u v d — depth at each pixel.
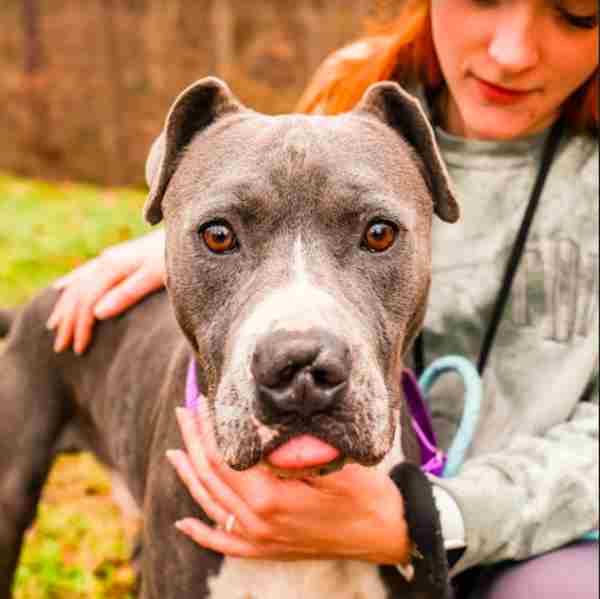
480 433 0.78
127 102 3.76
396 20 0.85
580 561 0.69
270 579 0.66
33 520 0.90
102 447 0.89
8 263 2.02
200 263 0.57
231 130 0.60
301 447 0.50
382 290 0.57
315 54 3.75
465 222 0.79
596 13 0.70
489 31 0.72
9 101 3.73
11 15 3.74
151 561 0.69
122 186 3.72
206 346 0.58
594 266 0.76
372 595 0.67
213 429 0.57
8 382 0.89
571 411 0.75
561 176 0.78
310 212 0.56
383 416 0.52
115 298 0.83
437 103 0.83
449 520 0.66
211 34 3.76
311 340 0.49
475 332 0.79
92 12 3.72
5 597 0.88
